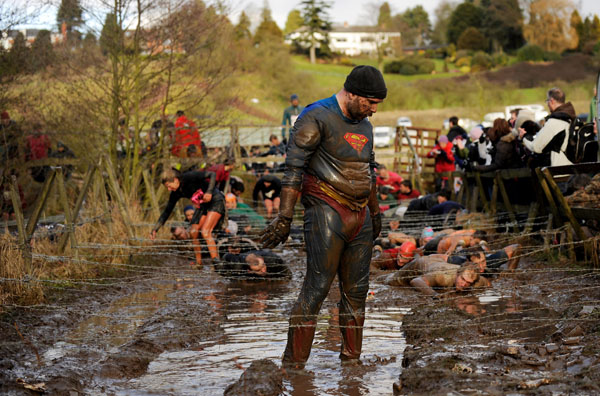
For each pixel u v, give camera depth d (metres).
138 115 11.93
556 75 66.44
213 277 8.47
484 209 10.70
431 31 118.56
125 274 8.18
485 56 79.56
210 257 9.96
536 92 54.84
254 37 68.62
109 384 4.23
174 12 11.73
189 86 12.11
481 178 10.97
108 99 11.81
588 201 7.08
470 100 49.75
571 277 6.74
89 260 8.27
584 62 73.38
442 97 51.19
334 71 73.06
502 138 9.73
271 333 5.54
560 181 7.90
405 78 74.50
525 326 5.28
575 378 3.69
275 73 45.53
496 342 4.84
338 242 4.34
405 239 8.90
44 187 6.91
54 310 6.07
